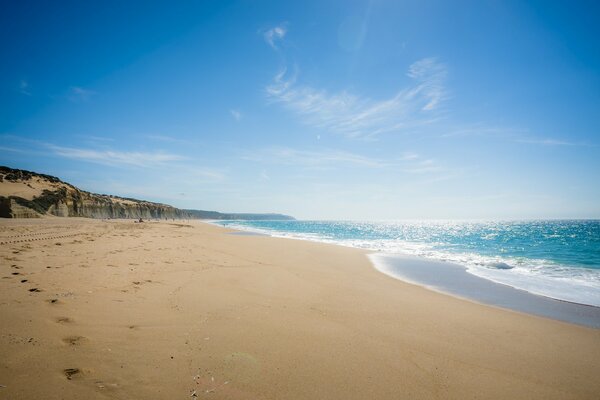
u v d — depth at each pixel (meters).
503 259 17.83
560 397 3.86
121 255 11.01
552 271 13.75
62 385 3.09
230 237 27.52
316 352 4.58
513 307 8.02
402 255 18.72
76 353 3.78
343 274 11.55
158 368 3.69
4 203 37.94
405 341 5.29
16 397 2.80
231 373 3.77
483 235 44.22
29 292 5.76
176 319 5.36
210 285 8.05
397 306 7.44
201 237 24.89
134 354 3.96
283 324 5.63
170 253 12.98
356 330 5.64
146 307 5.78
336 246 22.48
